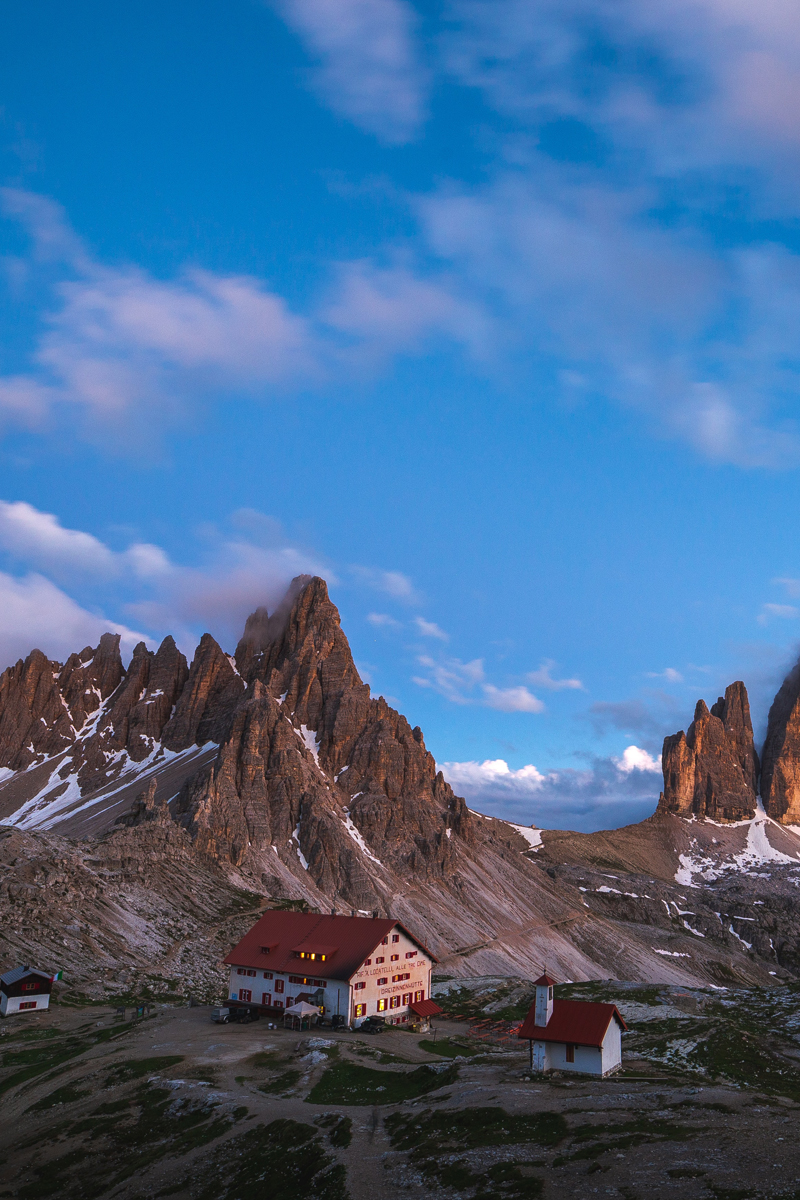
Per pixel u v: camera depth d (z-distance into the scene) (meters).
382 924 126.62
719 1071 93.38
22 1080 94.19
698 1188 48.66
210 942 182.50
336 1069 88.06
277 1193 58.44
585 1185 51.38
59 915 164.75
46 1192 66.44
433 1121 67.25
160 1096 81.56
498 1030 128.75
